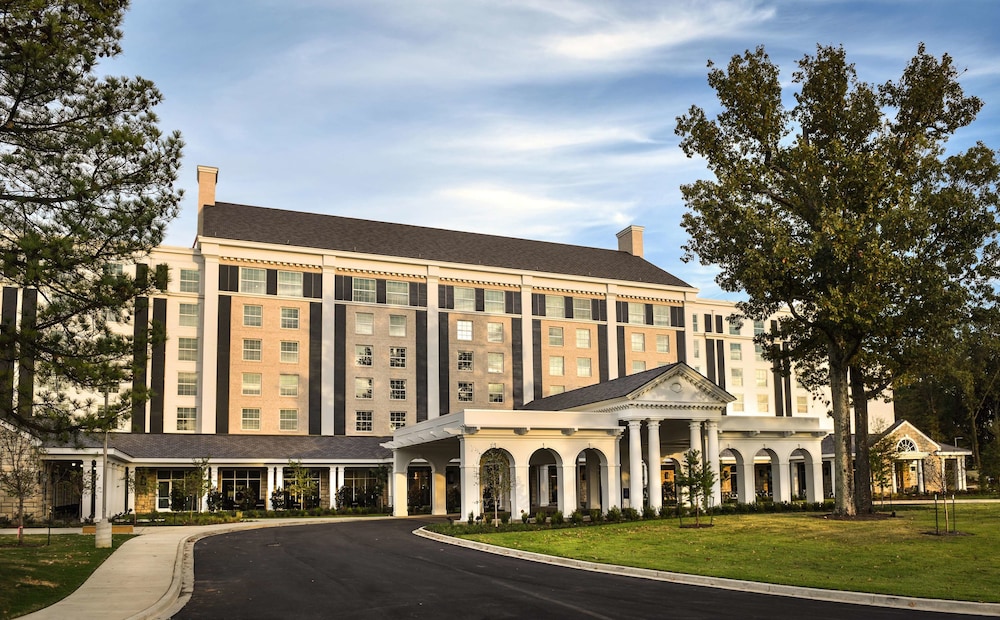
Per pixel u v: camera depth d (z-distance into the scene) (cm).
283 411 6488
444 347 7144
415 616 1524
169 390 6241
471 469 3969
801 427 4991
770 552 2622
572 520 3878
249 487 5978
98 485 4434
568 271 7912
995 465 6344
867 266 3278
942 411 8769
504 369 7356
